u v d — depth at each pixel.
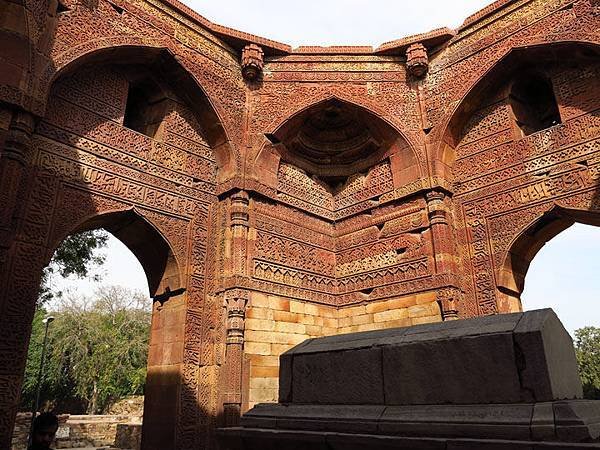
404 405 3.38
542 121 11.23
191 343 9.45
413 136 11.30
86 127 8.87
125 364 30.28
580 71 9.61
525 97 11.13
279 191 11.59
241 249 10.18
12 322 6.87
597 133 9.04
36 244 7.54
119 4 9.32
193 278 9.90
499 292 9.73
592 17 9.01
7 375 6.60
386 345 3.66
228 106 11.03
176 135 10.52
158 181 9.86
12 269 7.09
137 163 9.57
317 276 11.82
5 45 7.27
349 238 12.39
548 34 9.60
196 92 10.61
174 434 8.68
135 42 9.37
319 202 12.68
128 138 9.56
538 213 9.52
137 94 10.95
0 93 7.00
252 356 9.70
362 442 3.20
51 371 28.78
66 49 8.20
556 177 9.44
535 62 10.20
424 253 10.61
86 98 9.02
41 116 7.47
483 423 2.81
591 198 8.82
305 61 11.86
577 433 2.44
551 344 3.00
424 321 10.15
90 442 20.89
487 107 10.98
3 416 6.40
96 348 29.92
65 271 13.05
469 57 10.90
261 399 9.55
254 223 10.73
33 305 7.25
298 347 4.46
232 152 10.84
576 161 9.21
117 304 33.00
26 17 7.53
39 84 7.54
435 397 3.26
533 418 2.65
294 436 3.61
